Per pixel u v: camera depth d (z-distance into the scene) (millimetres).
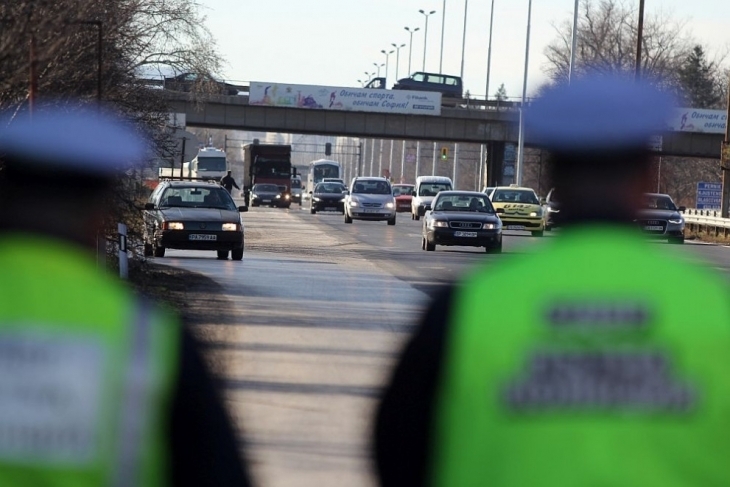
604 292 9266
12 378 9352
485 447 9180
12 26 45281
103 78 61562
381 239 125312
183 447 9508
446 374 9383
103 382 9344
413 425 9641
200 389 9602
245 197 168750
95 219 10305
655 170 9750
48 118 10680
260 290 63281
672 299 9234
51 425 9312
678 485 9016
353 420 29703
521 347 9211
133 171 61562
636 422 9070
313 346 42656
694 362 9117
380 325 49531
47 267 9641
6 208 10102
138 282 62406
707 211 181875
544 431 9109
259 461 25109
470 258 96875
